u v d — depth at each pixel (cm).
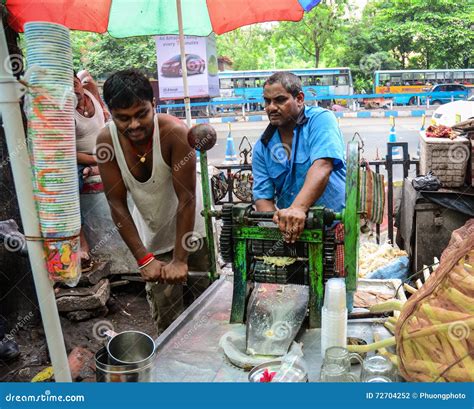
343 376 139
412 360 137
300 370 142
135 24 348
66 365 131
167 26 353
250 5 327
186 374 159
